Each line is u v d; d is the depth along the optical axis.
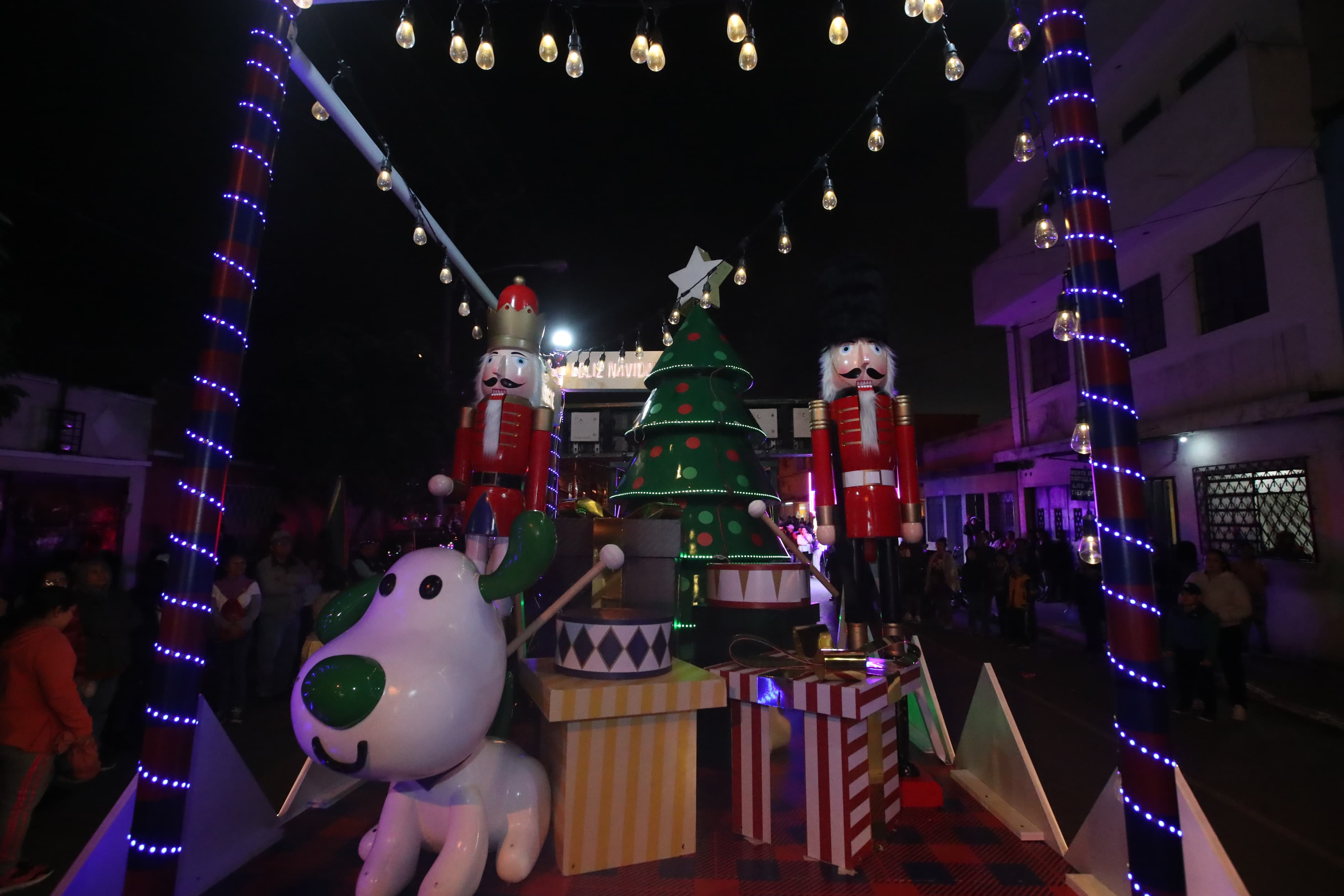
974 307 17.11
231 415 3.30
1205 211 10.84
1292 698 7.38
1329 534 8.88
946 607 12.88
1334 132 9.02
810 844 3.53
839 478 4.98
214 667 6.74
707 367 5.80
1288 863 3.98
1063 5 3.10
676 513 5.27
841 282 5.06
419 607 2.99
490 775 3.19
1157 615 2.82
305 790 4.16
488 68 4.48
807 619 4.61
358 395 12.90
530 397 5.18
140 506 11.44
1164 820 2.71
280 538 7.54
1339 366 8.91
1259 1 10.06
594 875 3.34
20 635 3.72
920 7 3.84
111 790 4.98
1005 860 3.54
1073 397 14.88
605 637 3.51
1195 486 10.92
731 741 3.86
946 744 5.01
